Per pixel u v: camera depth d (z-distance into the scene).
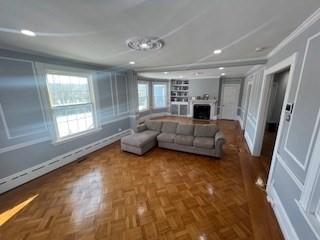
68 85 3.27
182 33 1.81
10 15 1.34
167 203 2.09
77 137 3.43
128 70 4.82
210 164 3.14
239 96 7.23
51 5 1.19
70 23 1.52
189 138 3.62
